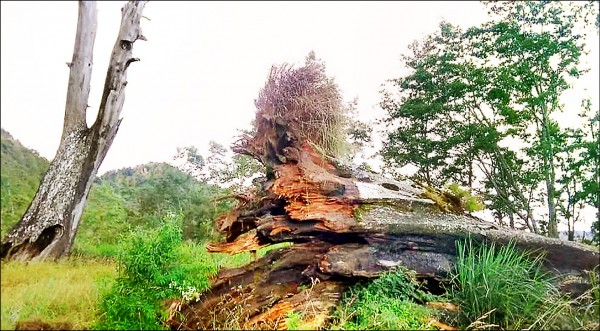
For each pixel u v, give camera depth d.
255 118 6.12
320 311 4.12
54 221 5.89
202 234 8.16
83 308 4.05
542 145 8.23
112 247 5.91
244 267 5.12
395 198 5.16
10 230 5.41
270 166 5.62
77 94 6.84
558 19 9.02
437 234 4.62
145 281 4.29
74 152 6.56
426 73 10.43
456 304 4.21
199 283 4.55
